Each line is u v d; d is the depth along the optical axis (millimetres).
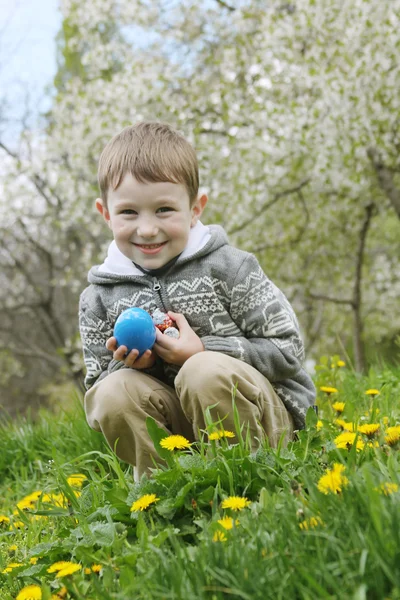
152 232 2135
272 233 9125
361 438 1911
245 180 7398
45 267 14180
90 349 2354
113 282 2312
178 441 1848
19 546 2090
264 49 7371
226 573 1255
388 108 6570
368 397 2996
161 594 1246
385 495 1365
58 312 14719
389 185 7465
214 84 8266
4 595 1681
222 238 2303
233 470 1742
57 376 14703
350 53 6770
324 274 10375
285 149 6965
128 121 7801
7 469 3400
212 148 7512
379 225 10789
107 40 9805
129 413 2100
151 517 1672
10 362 14070
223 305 2240
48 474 3111
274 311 2213
